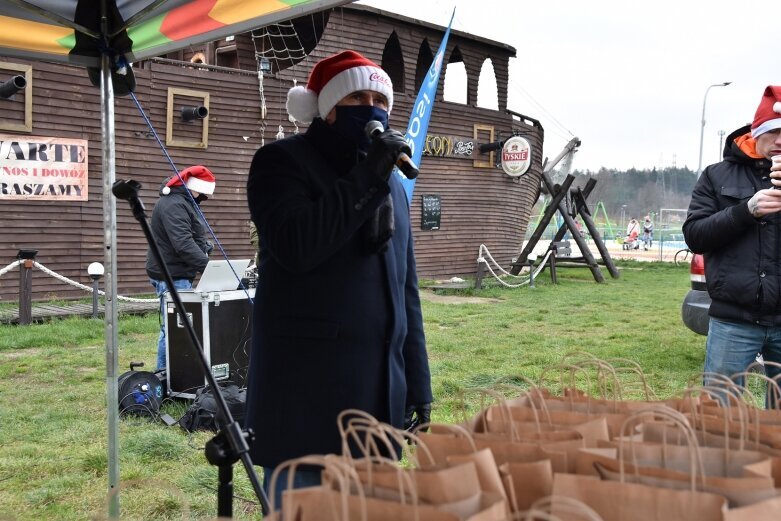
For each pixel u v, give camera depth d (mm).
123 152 13992
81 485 4523
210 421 5461
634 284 19641
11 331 10078
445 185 19828
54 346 9438
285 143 2346
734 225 3498
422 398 2578
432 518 1298
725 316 3688
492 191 21094
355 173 2104
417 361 2600
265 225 2195
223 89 15203
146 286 14336
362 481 1458
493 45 20766
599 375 2230
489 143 20781
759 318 3602
